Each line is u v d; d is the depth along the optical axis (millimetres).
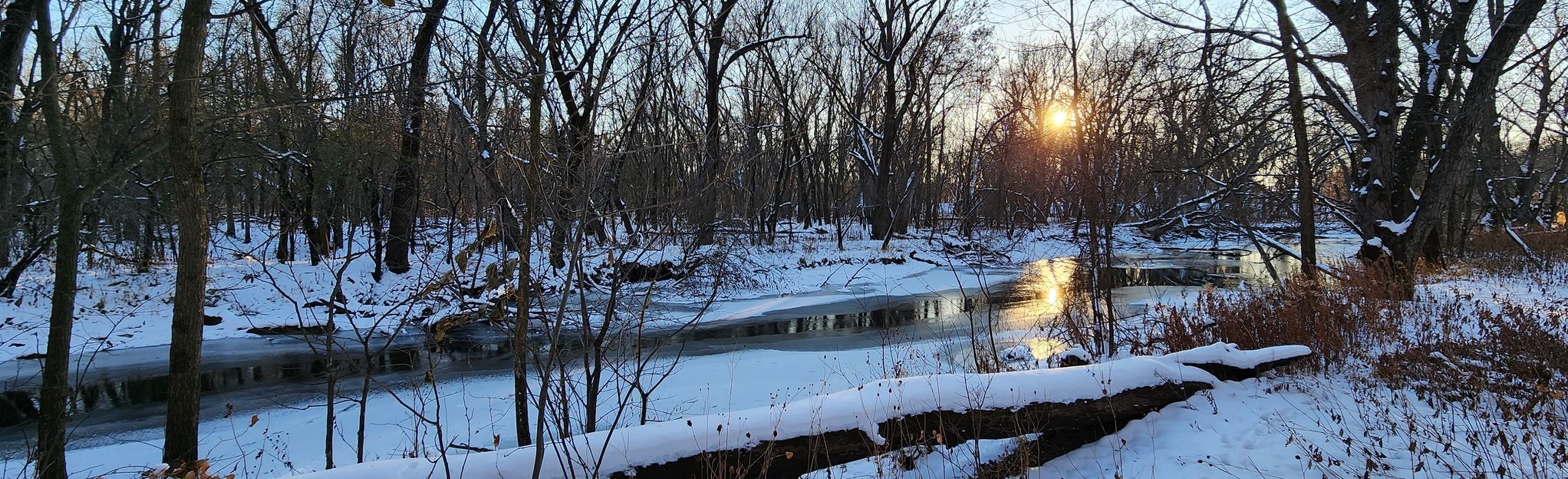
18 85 7395
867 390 4121
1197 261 23031
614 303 4855
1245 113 11312
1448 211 17844
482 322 12031
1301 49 10297
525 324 4004
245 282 12828
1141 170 10562
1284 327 6680
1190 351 5320
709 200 7824
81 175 5012
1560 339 6273
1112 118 8492
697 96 20453
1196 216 18766
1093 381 4594
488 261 10672
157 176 11164
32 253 10680
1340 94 12055
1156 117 11648
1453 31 10641
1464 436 4227
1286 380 5625
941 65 27438
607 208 4434
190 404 4281
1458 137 9438
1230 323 7055
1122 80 9188
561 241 4148
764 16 24688
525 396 4566
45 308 11242
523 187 3996
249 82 11047
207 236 4355
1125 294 14648
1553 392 4406
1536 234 18828
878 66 27109
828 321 12859
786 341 10961
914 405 4051
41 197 9055
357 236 19188
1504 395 4926
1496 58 9227
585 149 3705
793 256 20406
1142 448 4414
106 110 8719
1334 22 11047
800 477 3963
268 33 11055
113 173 4766
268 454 5883
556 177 3732
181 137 4121
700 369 8633
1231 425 4605
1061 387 4449
